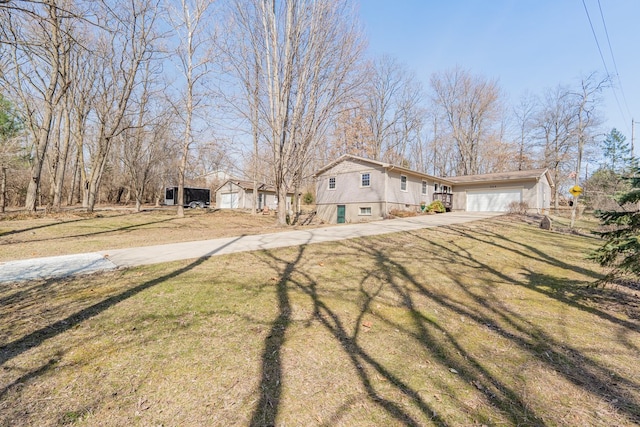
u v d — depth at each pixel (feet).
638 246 13.00
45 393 7.36
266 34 44.09
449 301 15.25
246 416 6.83
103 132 55.72
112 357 8.99
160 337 10.27
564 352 10.35
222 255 22.59
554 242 32.37
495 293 16.71
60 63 50.31
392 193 63.57
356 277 18.34
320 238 31.07
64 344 9.60
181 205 58.80
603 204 53.57
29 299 13.30
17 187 75.25
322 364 9.09
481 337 11.37
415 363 9.32
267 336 10.69
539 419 6.99
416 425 6.68
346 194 68.08
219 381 8.07
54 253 23.36
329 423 6.68
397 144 121.70
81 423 6.47
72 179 100.73
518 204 66.95
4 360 8.62
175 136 65.98
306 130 46.03
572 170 99.19
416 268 20.79
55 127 53.21
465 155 122.52
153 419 6.66
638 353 10.38
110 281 15.96
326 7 42.93
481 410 7.24
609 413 7.25
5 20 36.11
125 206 100.17
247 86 48.08
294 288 15.87
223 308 12.88
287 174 46.83
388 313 13.39
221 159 68.44
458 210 81.20
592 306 15.05
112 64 54.08
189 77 57.62
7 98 55.06
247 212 82.69
